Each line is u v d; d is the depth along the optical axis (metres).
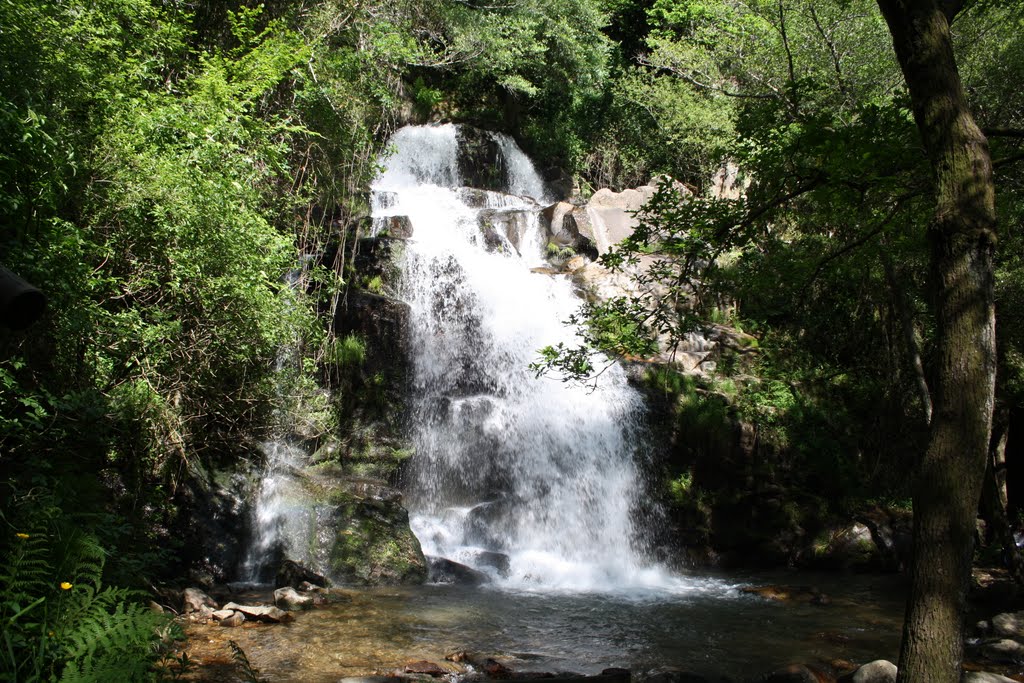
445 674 7.32
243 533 10.84
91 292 8.46
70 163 7.77
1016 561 10.98
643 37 29.45
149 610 5.34
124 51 10.70
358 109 15.11
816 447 15.48
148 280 9.00
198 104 10.50
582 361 8.15
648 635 9.09
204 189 9.12
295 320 10.28
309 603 9.54
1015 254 13.76
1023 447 14.87
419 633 8.69
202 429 10.43
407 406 14.06
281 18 13.87
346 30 15.40
